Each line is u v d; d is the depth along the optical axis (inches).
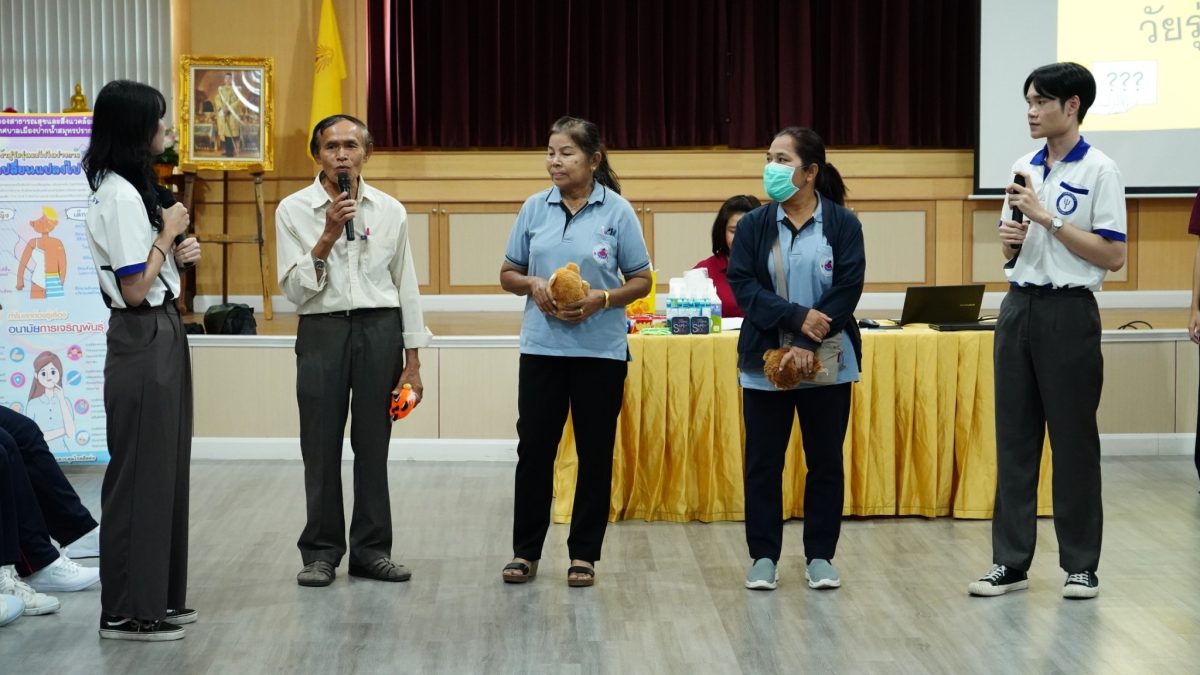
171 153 302.5
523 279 146.0
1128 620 132.7
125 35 367.2
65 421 204.7
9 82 367.9
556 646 125.3
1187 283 323.9
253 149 297.6
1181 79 311.1
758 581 143.9
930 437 179.2
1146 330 223.5
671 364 177.5
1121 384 223.8
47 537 145.8
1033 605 138.2
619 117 321.4
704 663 120.1
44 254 202.5
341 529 150.7
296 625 132.3
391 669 118.6
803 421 145.6
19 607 133.8
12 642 127.0
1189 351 223.6
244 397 222.5
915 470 180.9
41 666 119.6
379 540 150.6
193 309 315.9
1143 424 224.4
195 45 315.3
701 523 178.4
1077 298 136.8
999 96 315.3
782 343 139.6
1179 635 127.8
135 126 123.1
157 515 126.1
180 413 128.7
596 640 127.1
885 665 119.3
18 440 150.3
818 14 323.0
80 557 162.7
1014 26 313.3
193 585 147.3
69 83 368.5
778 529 147.2
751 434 145.7
